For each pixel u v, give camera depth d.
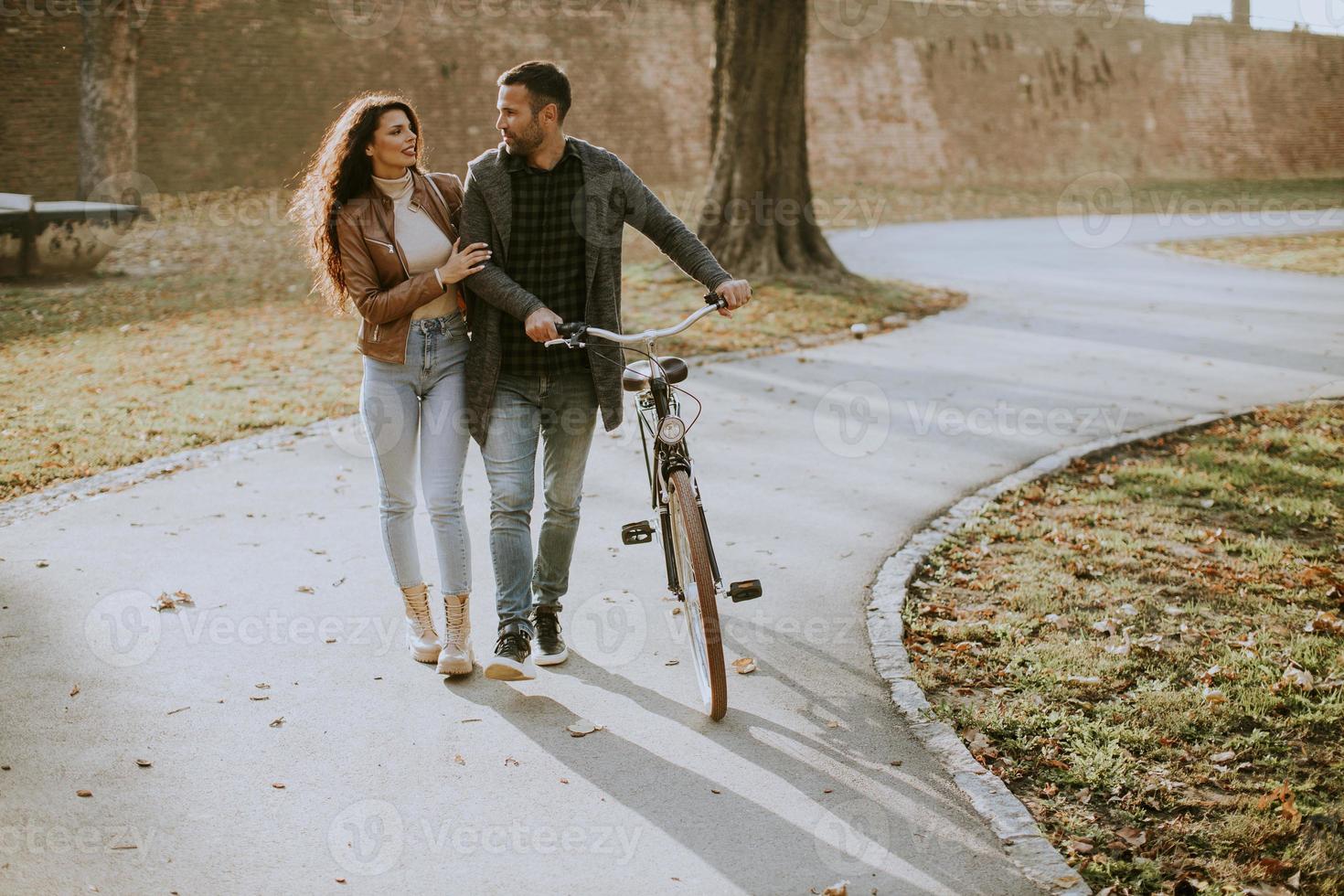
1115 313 12.60
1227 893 2.87
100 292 12.79
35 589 4.70
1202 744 3.60
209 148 21.64
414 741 3.58
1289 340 10.81
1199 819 3.21
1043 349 10.47
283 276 14.21
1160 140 36.16
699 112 28.20
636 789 3.33
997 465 6.74
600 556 5.22
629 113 27.27
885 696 3.92
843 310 12.40
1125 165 35.38
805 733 3.66
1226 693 3.90
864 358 10.05
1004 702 3.87
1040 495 6.16
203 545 5.26
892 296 13.48
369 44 23.78
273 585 4.80
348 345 10.30
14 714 3.67
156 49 21.17
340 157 3.73
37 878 2.85
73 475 6.31
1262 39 38.06
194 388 8.50
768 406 8.24
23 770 3.35
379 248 3.75
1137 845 3.08
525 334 3.85
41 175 20.36
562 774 3.40
